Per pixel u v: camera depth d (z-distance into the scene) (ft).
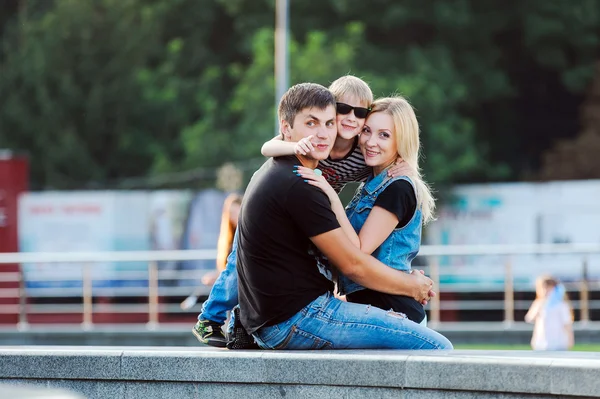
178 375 36.58
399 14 240.73
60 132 249.75
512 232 165.89
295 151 36.19
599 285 153.48
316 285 36.83
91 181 249.14
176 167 227.61
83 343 123.13
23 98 252.62
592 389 30.71
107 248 162.71
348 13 243.40
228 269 40.42
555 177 242.17
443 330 119.44
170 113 250.16
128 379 37.17
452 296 159.43
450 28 247.09
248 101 219.00
